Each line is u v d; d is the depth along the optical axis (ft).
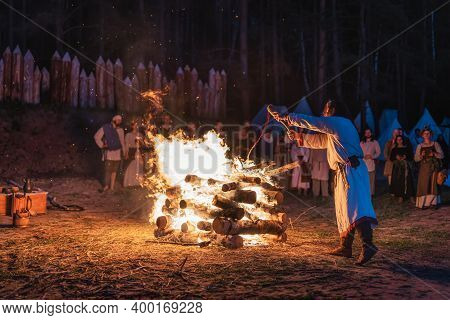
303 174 41.04
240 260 18.93
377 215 31.30
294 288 15.57
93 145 48.80
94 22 72.84
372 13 85.56
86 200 36.96
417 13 90.22
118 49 71.15
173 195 23.24
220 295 14.90
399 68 90.53
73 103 49.90
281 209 22.82
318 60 78.89
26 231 24.45
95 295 14.92
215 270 17.48
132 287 15.61
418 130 39.09
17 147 44.93
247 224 21.22
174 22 81.41
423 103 87.76
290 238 23.63
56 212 30.68
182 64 79.92
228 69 73.56
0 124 44.70
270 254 19.99
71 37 72.69
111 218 28.99
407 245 22.09
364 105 76.23
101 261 18.65
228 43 86.12
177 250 20.49
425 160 33.53
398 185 36.40
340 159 19.13
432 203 33.27
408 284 16.11
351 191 18.81
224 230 20.40
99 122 49.93
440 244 22.39
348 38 91.86
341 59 79.05
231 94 73.72
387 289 15.55
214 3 84.53
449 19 92.22
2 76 46.47
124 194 40.09
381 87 93.04
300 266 18.13
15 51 47.06
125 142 42.93
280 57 84.74
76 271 17.30
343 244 19.75
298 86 90.43
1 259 18.92
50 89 49.29
